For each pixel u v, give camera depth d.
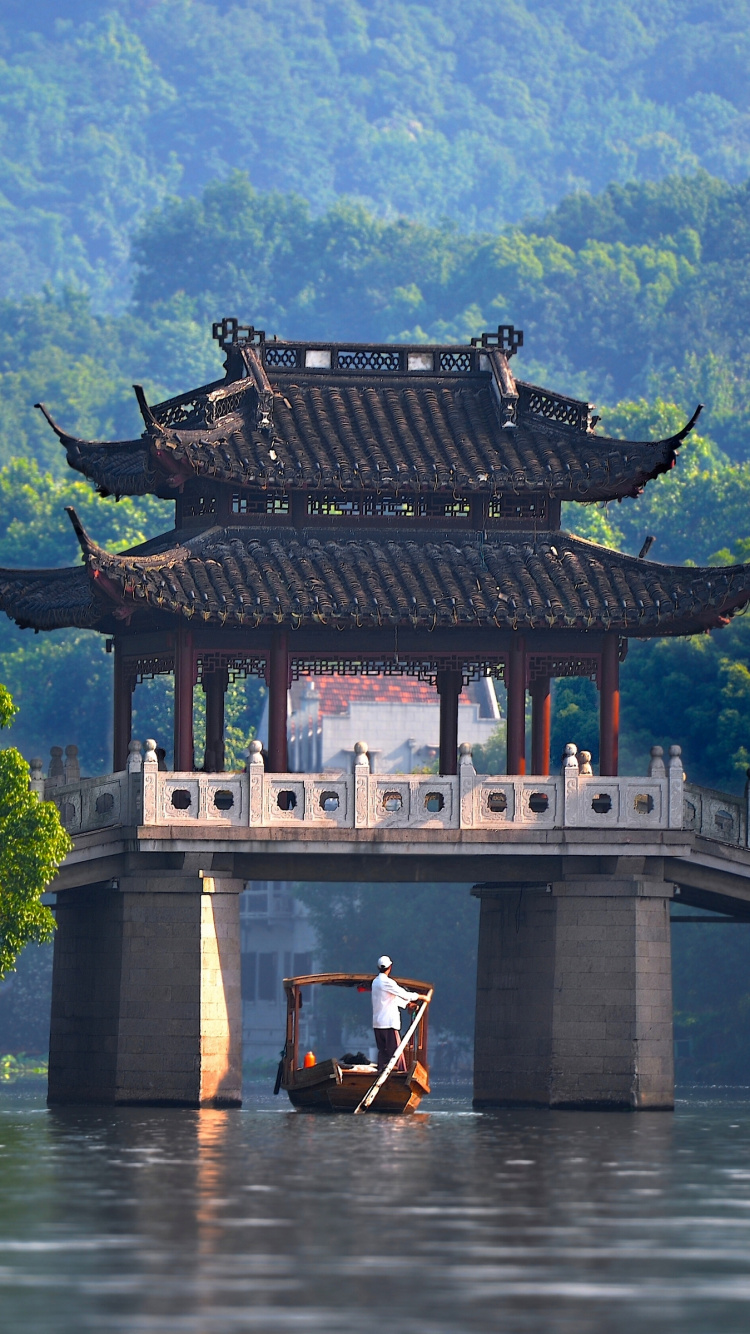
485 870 149.00
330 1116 137.00
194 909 143.88
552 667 155.25
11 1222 81.00
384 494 153.50
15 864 138.38
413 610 146.88
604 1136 123.19
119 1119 133.50
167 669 157.00
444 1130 126.19
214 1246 75.50
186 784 143.38
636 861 147.25
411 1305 65.62
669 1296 67.38
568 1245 76.25
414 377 158.50
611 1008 146.75
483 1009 155.38
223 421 151.50
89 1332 61.47
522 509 154.12
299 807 144.00
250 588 146.75
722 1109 168.88
